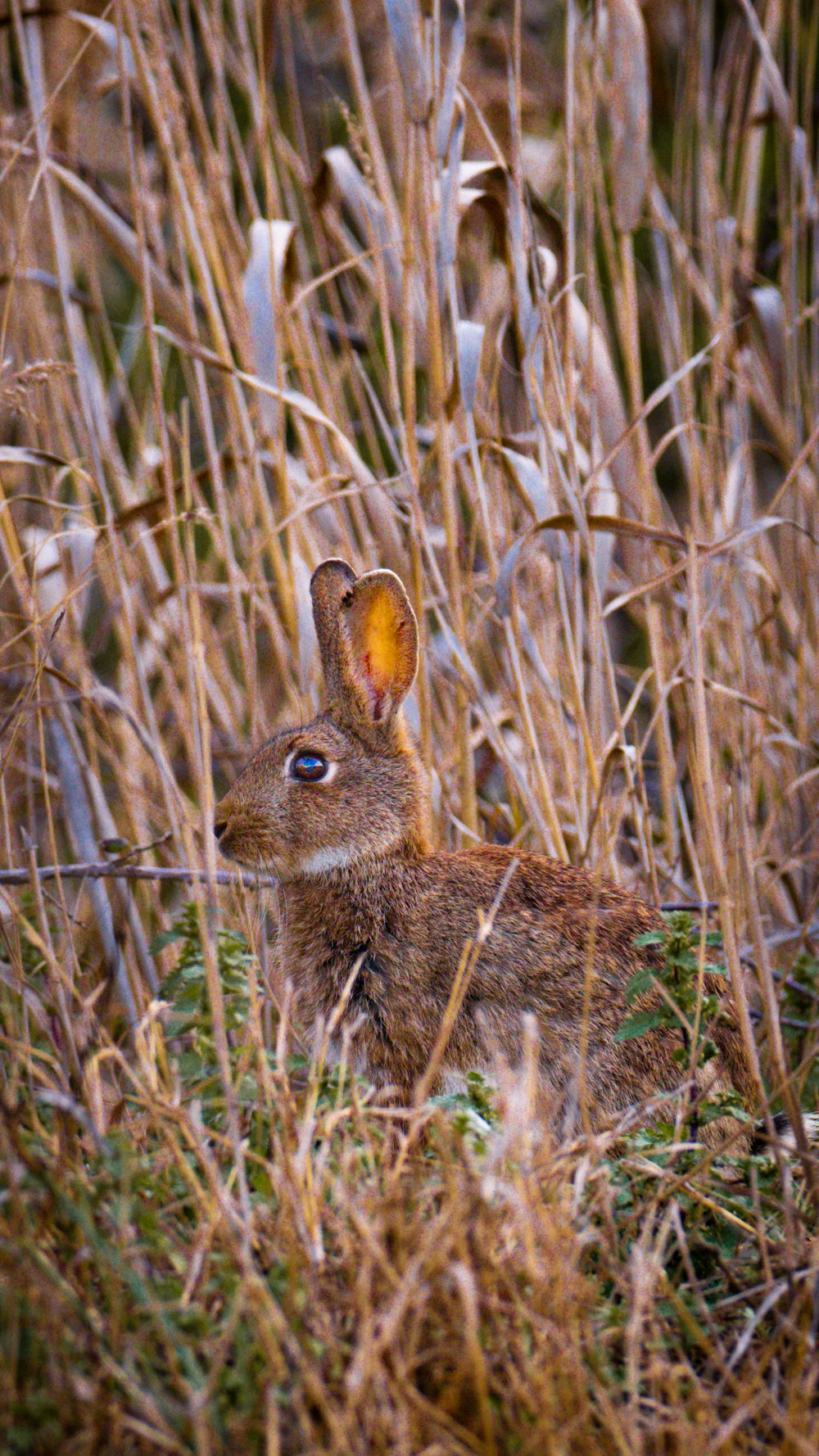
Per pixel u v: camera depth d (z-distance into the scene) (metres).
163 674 9.10
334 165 9.27
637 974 6.48
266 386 8.48
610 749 8.18
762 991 6.39
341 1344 4.70
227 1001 6.39
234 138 9.30
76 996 6.71
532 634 9.38
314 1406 4.50
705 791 6.84
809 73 10.37
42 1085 6.73
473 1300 4.40
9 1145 4.89
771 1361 5.09
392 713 7.55
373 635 7.55
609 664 8.34
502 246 9.16
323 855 7.35
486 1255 4.78
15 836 9.74
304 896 7.45
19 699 7.96
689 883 9.28
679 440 10.23
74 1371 4.51
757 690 9.41
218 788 10.16
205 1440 4.17
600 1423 4.66
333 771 7.41
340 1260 5.10
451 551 8.39
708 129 11.12
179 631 9.40
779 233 12.29
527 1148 5.25
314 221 9.69
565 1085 6.86
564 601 8.48
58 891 7.32
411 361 8.42
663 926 7.22
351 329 11.52
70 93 10.19
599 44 9.81
